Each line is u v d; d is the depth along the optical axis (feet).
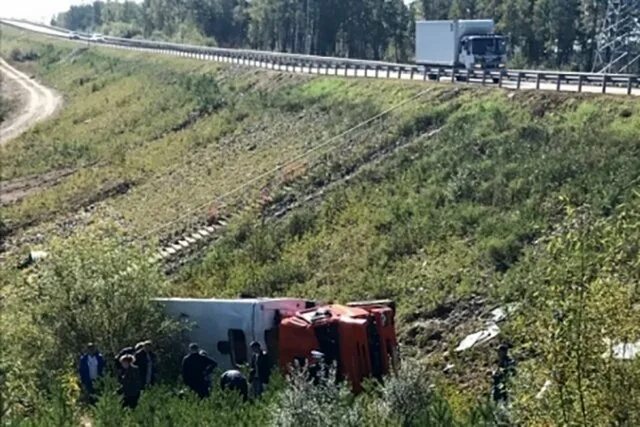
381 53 385.91
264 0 420.77
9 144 261.03
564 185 92.63
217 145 179.63
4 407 59.06
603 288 37.17
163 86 272.51
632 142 97.25
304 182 129.80
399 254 94.27
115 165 193.16
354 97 167.63
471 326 75.66
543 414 38.24
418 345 76.59
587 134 103.91
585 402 37.19
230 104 210.38
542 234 84.38
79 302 72.84
